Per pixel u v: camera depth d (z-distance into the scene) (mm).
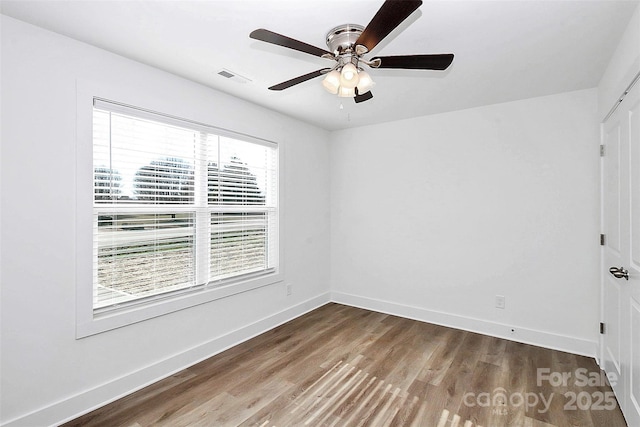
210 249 2764
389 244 3734
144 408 1982
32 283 1754
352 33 1723
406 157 3594
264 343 2932
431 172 3428
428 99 2928
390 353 2717
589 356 2635
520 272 2953
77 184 1921
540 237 2859
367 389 2186
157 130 2379
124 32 1832
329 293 4215
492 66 2238
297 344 2906
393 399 2072
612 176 2188
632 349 1765
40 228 1781
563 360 2578
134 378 2182
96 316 2051
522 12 1618
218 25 1760
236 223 3008
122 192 2182
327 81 1671
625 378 1883
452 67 2258
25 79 1726
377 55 2074
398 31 1792
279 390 2178
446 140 3332
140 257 2293
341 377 2340
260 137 3146
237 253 3018
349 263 4062
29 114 1740
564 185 2748
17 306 1706
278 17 1673
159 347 2346
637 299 1686
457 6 1567
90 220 1979
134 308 2223
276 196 3387
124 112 2150
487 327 3111
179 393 2143
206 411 1954
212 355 2689
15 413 1697
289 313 3531
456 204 3279
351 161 4008
